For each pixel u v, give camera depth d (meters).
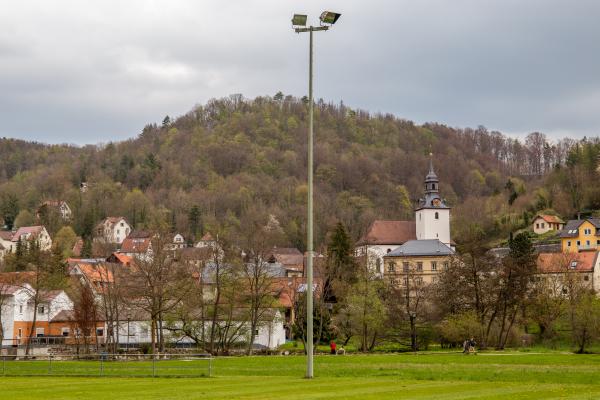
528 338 126.44
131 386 48.16
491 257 122.12
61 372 61.94
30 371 63.03
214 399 40.03
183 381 52.22
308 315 54.81
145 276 98.62
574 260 174.00
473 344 102.38
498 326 123.56
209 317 112.81
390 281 131.25
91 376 58.12
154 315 95.62
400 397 40.59
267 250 112.44
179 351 102.38
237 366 69.88
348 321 118.44
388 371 60.84
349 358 85.69
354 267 133.75
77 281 141.50
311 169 56.06
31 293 129.00
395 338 125.19
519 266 121.50
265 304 112.31
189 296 102.50
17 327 132.50
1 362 74.12
